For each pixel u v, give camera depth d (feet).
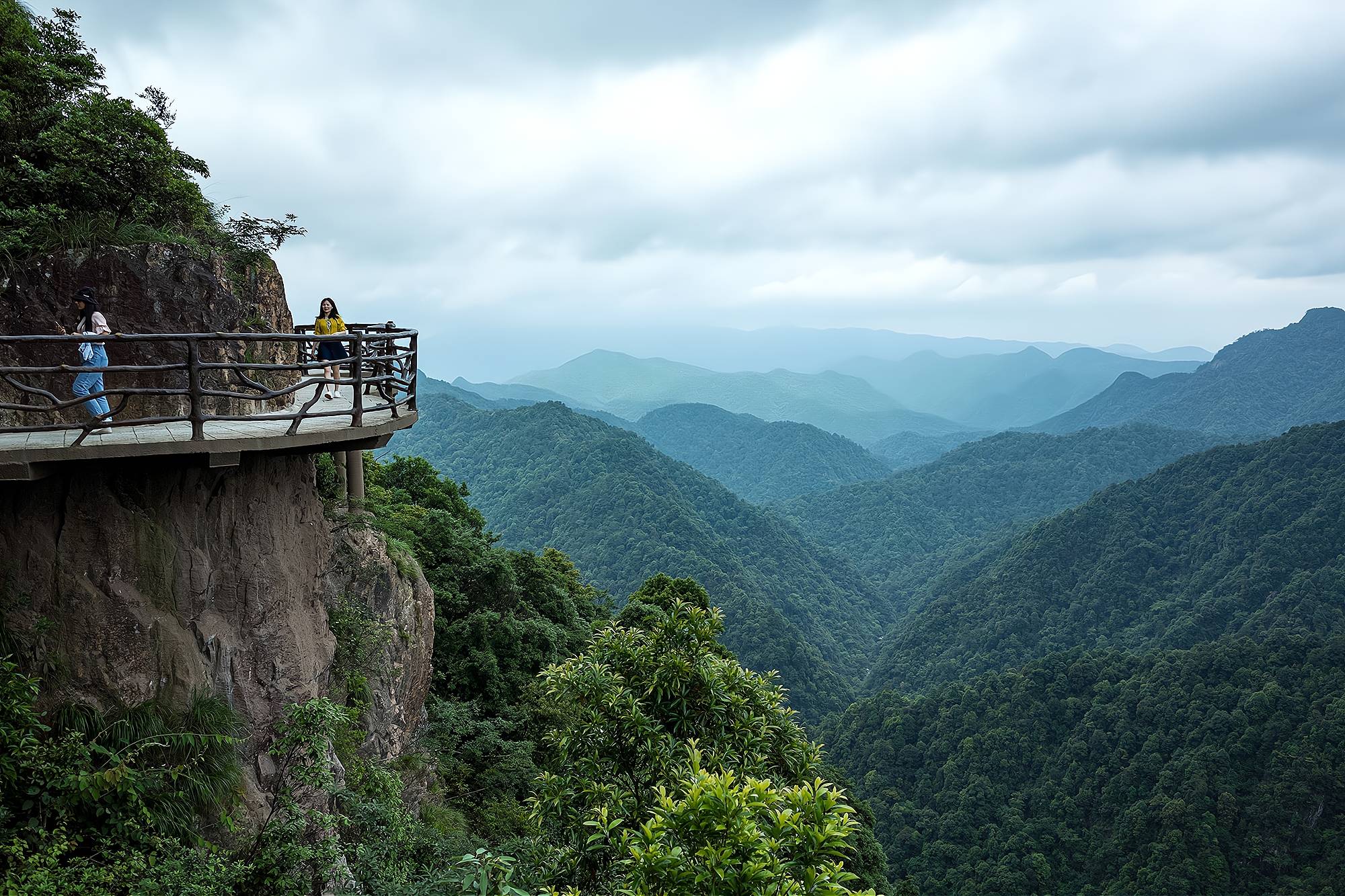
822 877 17.26
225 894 22.04
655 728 28.91
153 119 36.83
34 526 23.29
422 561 86.38
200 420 23.02
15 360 27.61
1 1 35.58
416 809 46.98
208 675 26.84
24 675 21.91
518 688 81.76
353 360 28.12
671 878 17.25
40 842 20.16
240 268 40.32
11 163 31.96
